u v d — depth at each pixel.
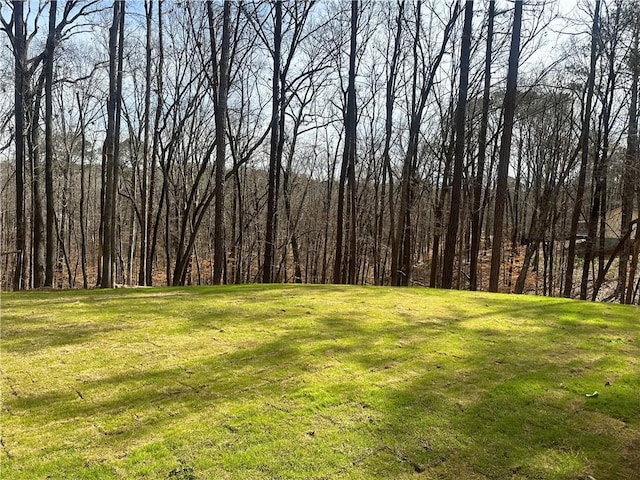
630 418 2.94
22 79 11.85
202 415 2.81
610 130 16.05
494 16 12.82
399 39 15.43
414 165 16.61
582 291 15.23
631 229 13.62
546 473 2.30
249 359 3.88
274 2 12.59
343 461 2.33
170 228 21.98
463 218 16.73
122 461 2.28
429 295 7.32
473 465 2.35
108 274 10.04
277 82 12.67
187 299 6.44
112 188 10.06
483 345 4.48
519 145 23.88
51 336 4.39
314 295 6.98
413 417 2.87
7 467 2.20
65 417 2.75
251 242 23.28
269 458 2.34
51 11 10.89
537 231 17.25
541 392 3.32
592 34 13.47
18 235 12.57
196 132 19.00
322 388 3.29
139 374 3.47
